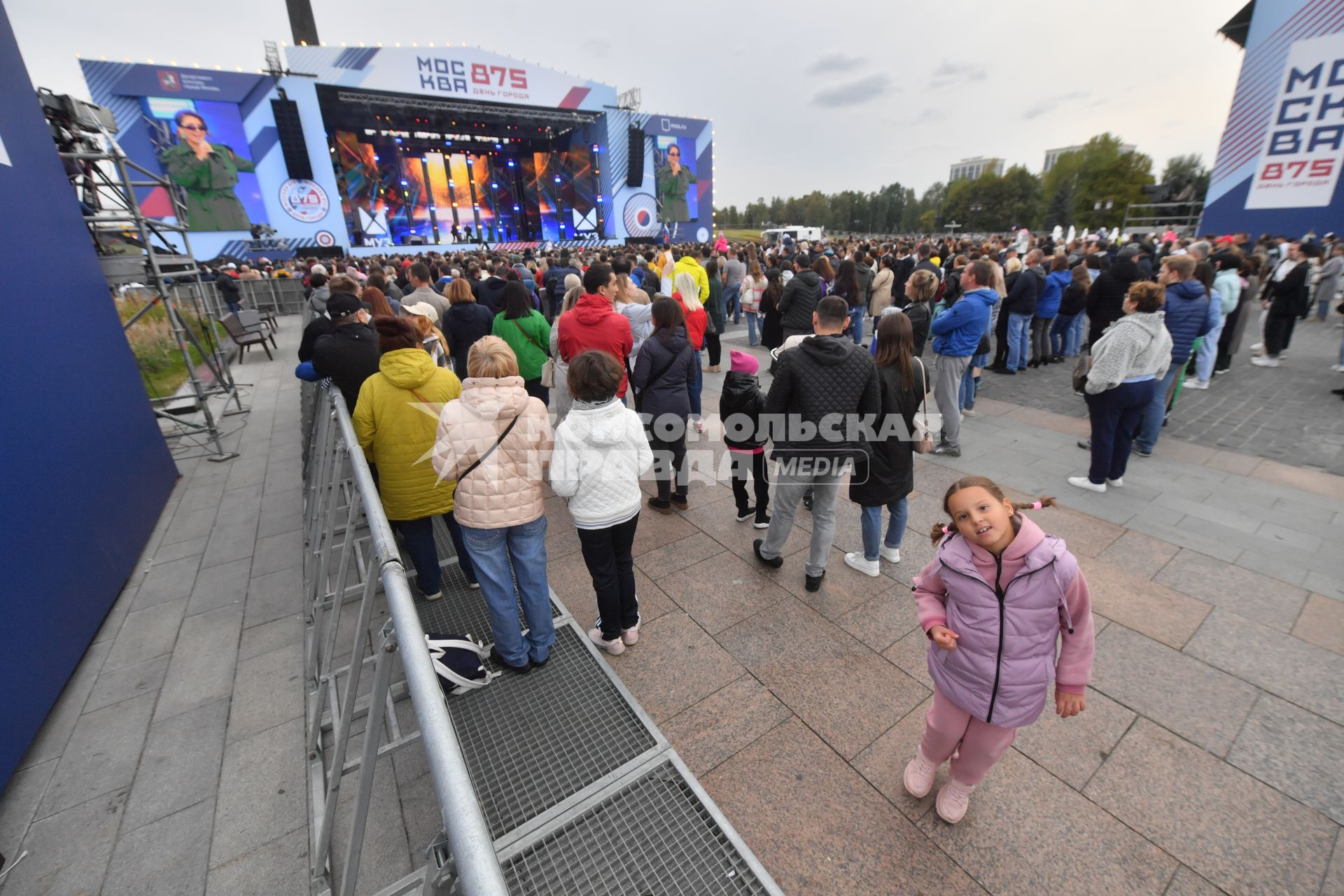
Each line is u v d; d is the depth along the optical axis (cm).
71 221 426
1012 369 801
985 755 183
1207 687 254
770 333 800
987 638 169
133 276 532
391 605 125
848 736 238
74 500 333
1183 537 372
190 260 677
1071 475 470
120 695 277
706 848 192
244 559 398
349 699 174
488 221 3381
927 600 184
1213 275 555
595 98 2977
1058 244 1577
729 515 431
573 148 3253
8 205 342
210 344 729
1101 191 6700
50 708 264
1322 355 855
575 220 3419
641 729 239
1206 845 189
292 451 609
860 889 181
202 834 208
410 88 2483
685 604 327
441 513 298
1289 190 1603
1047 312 812
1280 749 223
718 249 1544
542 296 1079
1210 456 498
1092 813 202
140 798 223
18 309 326
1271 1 1541
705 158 3503
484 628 301
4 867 198
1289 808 200
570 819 200
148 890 190
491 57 2644
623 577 279
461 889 75
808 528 411
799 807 209
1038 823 199
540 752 228
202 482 532
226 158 2177
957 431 511
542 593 262
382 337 264
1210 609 304
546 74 2795
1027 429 583
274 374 981
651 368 384
